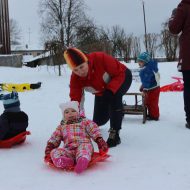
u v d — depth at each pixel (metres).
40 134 3.90
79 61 3.25
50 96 6.69
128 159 3.03
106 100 3.46
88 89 3.54
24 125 3.46
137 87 7.55
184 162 2.93
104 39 17.42
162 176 2.66
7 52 16.94
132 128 4.09
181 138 3.62
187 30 3.92
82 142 2.91
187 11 3.90
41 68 11.80
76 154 2.79
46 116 4.85
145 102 4.49
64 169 2.80
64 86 7.99
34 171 2.81
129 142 3.53
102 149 2.96
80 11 20.11
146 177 2.65
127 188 2.47
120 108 3.46
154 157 3.07
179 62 4.01
